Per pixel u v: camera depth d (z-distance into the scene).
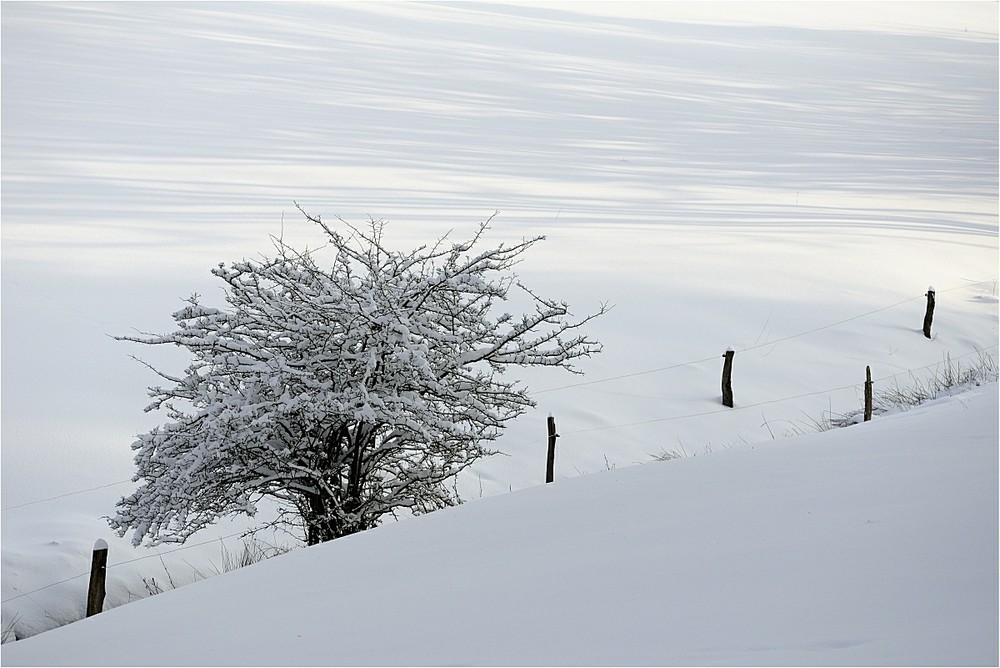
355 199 37.56
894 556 4.04
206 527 13.57
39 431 15.97
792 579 3.99
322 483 11.62
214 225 31.38
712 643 3.42
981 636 3.02
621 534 5.44
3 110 55.34
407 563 5.77
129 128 52.69
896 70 125.69
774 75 112.44
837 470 6.13
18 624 10.45
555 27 140.12
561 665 3.45
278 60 89.62
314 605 5.11
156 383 18.72
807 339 25.38
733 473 6.64
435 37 117.44
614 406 20.22
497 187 42.88
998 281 32.06
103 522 13.12
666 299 27.28
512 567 5.13
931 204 46.34
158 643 4.89
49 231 29.14
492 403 13.05
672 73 106.56
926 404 11.52
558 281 28.05
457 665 3.64
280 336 12.02
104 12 112.00
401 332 11.76
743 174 52.28
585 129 66.00
